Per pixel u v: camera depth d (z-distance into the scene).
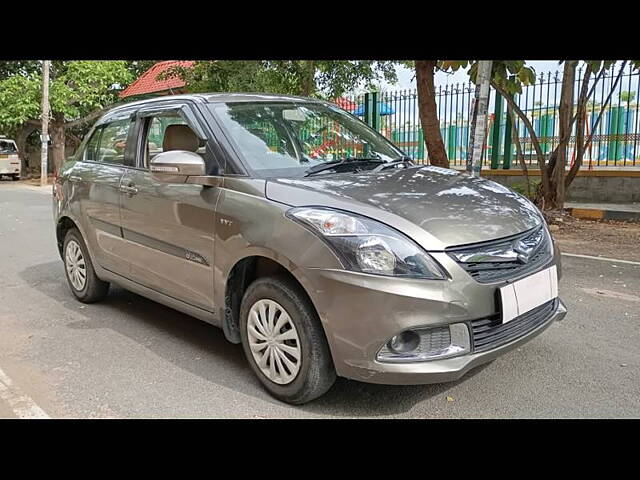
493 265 3.15
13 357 4.21
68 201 5.39
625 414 3.25
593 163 11.80
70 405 3.46
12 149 24.33
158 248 4.22
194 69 14.48
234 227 3.52
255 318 3.52
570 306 5.12
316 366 3.21
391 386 3.62
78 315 5.14
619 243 7.96
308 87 13.15
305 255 3.12
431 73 9.58
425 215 3.19
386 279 2.93
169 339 4.52
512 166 12.70
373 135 4.80
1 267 7.06
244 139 3.89
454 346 3.03
